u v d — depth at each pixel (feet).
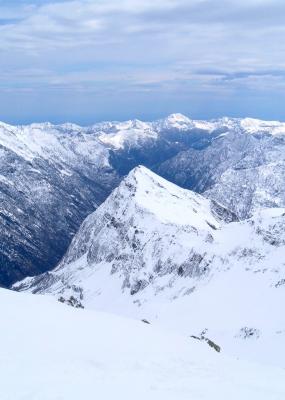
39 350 134.10
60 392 102.17
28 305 201.26
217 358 172.65
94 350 143.74
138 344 164.35
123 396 104.88
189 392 114.62
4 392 99.04
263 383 136.67
